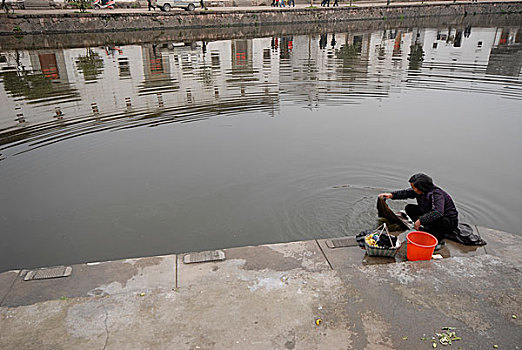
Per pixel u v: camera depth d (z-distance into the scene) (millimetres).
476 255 3945
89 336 2867
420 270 3596
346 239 4250
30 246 4520
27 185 6016
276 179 6109
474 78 12664
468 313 3047
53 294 3375
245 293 3322
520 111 9289
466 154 6953
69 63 16297
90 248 4465
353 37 24281
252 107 10195
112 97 11148
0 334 2902
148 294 3324
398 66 15062
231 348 2746
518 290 3303
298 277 3541
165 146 7590
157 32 27734
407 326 2928
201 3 32250
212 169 6508
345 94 11258
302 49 20062
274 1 36188
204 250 4391
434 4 36531
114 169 6566
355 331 2889
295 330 2906
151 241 4582
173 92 11742
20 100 10727
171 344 2785
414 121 8812
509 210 5129
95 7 30938
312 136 8023
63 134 8219
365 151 7176
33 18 24859
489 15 36594
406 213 4891
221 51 19641
